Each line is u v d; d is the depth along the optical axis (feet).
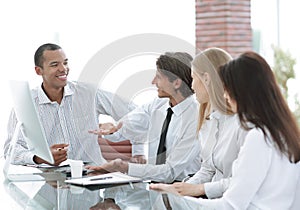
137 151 9.58
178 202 7.76
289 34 21.12
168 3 20.30
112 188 8.77
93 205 7.56
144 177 9.50
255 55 8.20
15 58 18.44
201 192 8.97
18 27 18.52
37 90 11.94
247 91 8.01
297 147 8.02
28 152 11.35
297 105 19.29
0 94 17.95
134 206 7.47
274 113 7.98
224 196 8.03
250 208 8.08
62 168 10.75
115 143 9.71
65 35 19.19
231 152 9.37
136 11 19.94
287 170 8.05
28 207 7.54
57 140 11.85
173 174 9.46
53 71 11.71
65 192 8.50
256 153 7.94
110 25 19.67
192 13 20.67
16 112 10.48
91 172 10.00
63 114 11.96
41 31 18.81
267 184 8.06
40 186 9.06
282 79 20.11
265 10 21.30
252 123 8.08
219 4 20.81
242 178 7.97
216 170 9.75
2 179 9.82
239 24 21.11
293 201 8.24
